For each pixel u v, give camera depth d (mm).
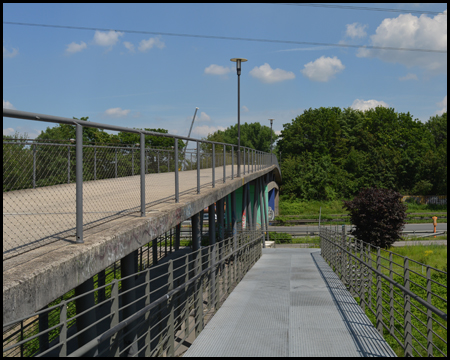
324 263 18062
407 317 6398
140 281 13211
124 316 6027
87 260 3973
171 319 6262
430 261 21875
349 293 11141
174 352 6336
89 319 4453
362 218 27500
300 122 85500
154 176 9992
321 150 81062
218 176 16688
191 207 8664
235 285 12492
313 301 10125
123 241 4922
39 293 3131
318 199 70250
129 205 7141
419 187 70188
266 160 34594
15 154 4730
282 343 6844
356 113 89438
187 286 7367
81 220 4215
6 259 3521
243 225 24297
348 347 6566
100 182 6684
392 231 26875
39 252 3775
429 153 73125
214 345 6816
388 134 84750
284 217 54938
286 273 15023
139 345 6273
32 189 5031
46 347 4703
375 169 72750
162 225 6578
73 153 5910
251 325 8023
